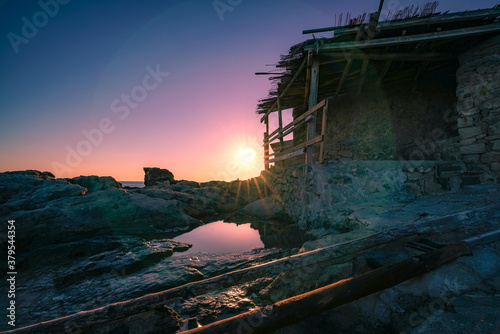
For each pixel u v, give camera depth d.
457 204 3.48
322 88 8.52
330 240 2.65
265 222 7.97
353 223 3.70
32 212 5.71
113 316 1.61
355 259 2.17
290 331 1.76
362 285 1.53
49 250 4.95
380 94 8.67
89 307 2.87
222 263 4.06
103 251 5.06
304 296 1.51
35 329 1.46
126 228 6.80
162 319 2.04
